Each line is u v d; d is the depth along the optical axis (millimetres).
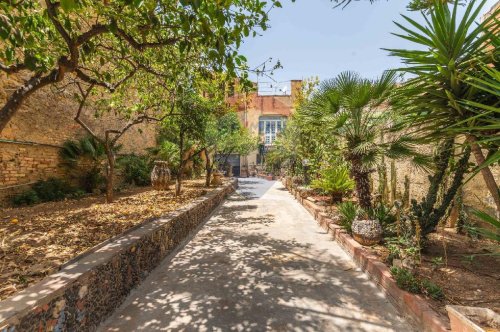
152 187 10711
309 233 6234
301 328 2568
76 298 2250
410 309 2662
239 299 3125
